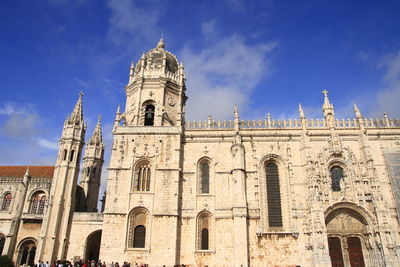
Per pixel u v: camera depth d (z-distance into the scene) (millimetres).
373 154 46812
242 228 42344
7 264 48438
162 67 54188
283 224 44062
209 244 43594
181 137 49188
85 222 50594
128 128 49094
